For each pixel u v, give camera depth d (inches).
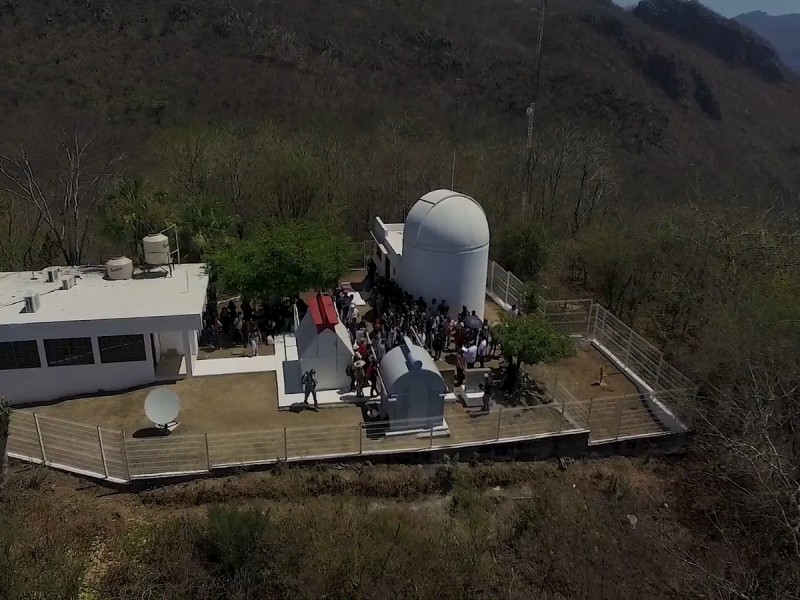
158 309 855.1
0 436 692.1
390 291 1112.8
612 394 930.7
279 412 819.4
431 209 1034.1
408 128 2086.6
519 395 895.1
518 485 767.7
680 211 1401.3
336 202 1608.0
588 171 1892.2
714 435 814.5
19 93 1910.7
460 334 947.3
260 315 1110.4
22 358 813.9
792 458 719.1
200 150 1519.4
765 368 794.2
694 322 1205.1
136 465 700.0
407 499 727.7
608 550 690.2
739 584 624.4
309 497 704.4
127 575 583.8
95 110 1930.4
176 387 869.8
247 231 1419.8
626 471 808.9
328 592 582.2
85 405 821.9
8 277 959.6
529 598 620.1
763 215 1294.3
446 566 626.2
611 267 1286.9
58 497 665.6
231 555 586.9
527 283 1149.1
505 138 2160.4
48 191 1489.9
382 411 824.3
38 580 556.1
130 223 1133.7
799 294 952.9
